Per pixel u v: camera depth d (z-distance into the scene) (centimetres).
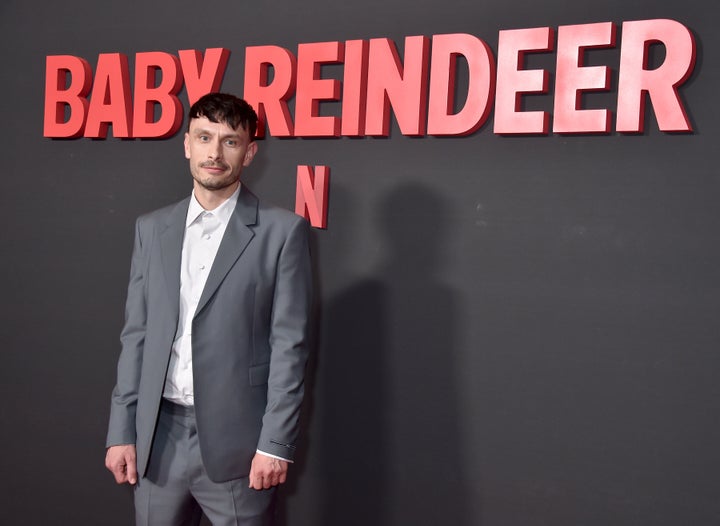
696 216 218
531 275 237
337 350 262
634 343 224
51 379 307
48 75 302
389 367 255
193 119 204
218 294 200
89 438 300
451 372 246
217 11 282
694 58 217
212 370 198
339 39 264
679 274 219
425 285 250
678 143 220
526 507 237
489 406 242
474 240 244
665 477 221
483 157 243
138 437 204
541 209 236
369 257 258
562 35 229
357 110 254
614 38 226
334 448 262
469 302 244
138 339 212
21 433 312
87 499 300
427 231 250
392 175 255
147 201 293
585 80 226
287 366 199
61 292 306
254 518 204
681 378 219
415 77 247
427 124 248
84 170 303
